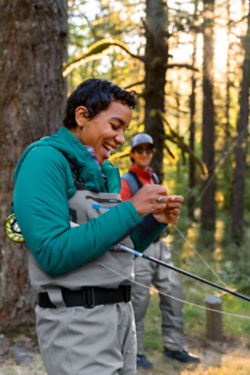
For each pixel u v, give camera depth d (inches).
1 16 107.5
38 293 40.8
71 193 39.0
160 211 43.5
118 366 39.3
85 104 41.0
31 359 97.3
